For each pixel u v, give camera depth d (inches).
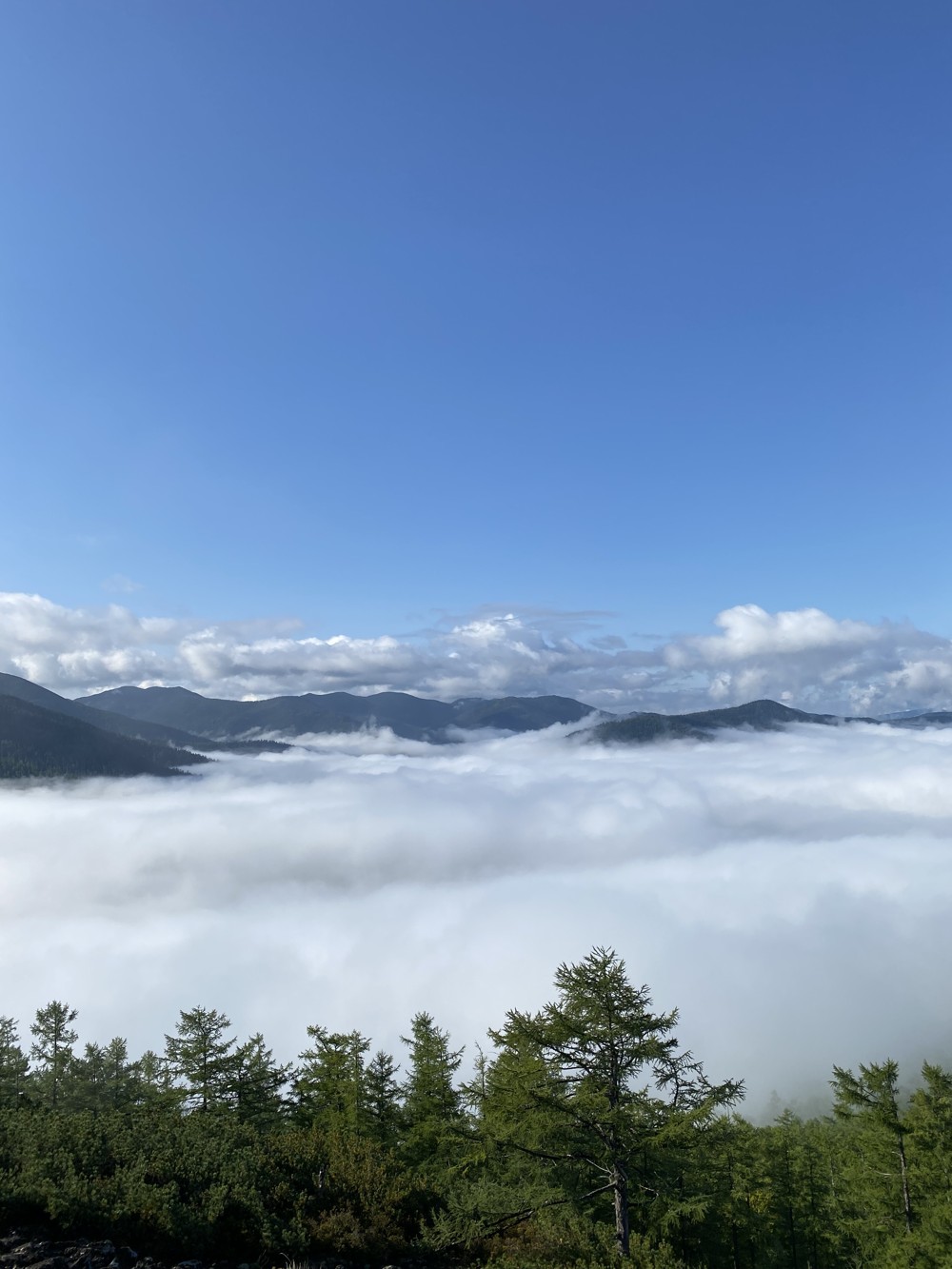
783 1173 1449.3
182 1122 726.5
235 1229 502.0
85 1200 472.7
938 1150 1135.0
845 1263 1390.3
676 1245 1113.4
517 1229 658.8
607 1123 659.4
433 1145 1093.1
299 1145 698.8
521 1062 711.1
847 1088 1213.1
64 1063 1326.3
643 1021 669.9
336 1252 521.7
